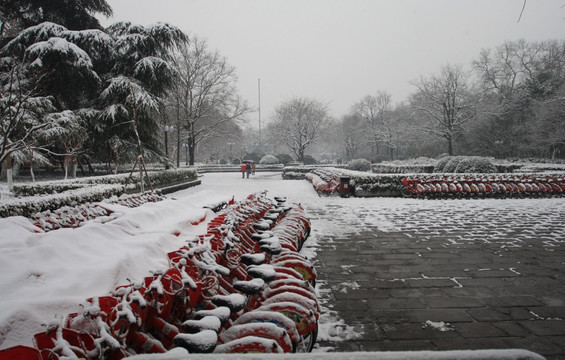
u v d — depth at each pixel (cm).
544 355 312
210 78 3462
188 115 3334
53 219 456
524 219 944
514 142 3572
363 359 121
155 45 2294
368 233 799
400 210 1120
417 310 405
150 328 217
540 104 3120
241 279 353
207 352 164
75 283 227
